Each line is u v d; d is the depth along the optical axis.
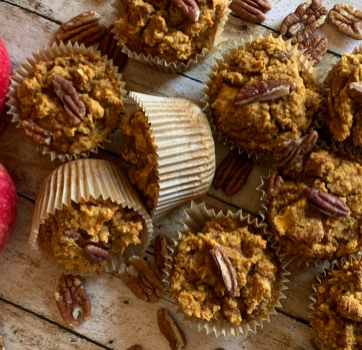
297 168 0.25
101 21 0.28
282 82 0.24
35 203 0.26
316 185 0.25
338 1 0.29
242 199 0.28
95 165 0.25
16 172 0.28
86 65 0.26
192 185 0.25
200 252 0.25
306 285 0.28
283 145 0.25
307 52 0.28
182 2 0.24
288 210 0.25
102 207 0.24
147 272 0.28
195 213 0.27
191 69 0.28
